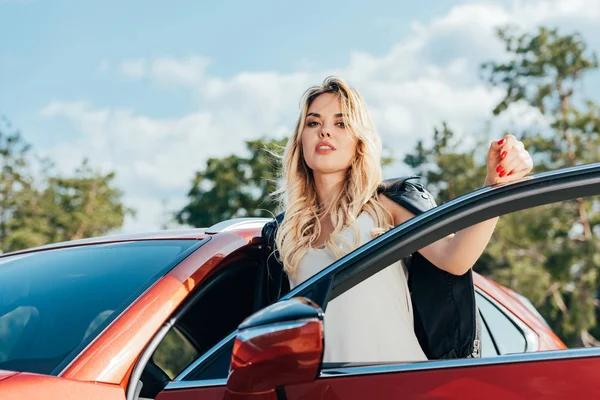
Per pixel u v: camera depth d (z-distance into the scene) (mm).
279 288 2562
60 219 45500
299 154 2762
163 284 2133
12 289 2324
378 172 2662
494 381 1635
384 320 2354
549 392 1599
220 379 1785
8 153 45281
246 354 1549
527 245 36312
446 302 2355
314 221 2648
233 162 43031
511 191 1767
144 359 1953
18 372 1798
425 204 2580
